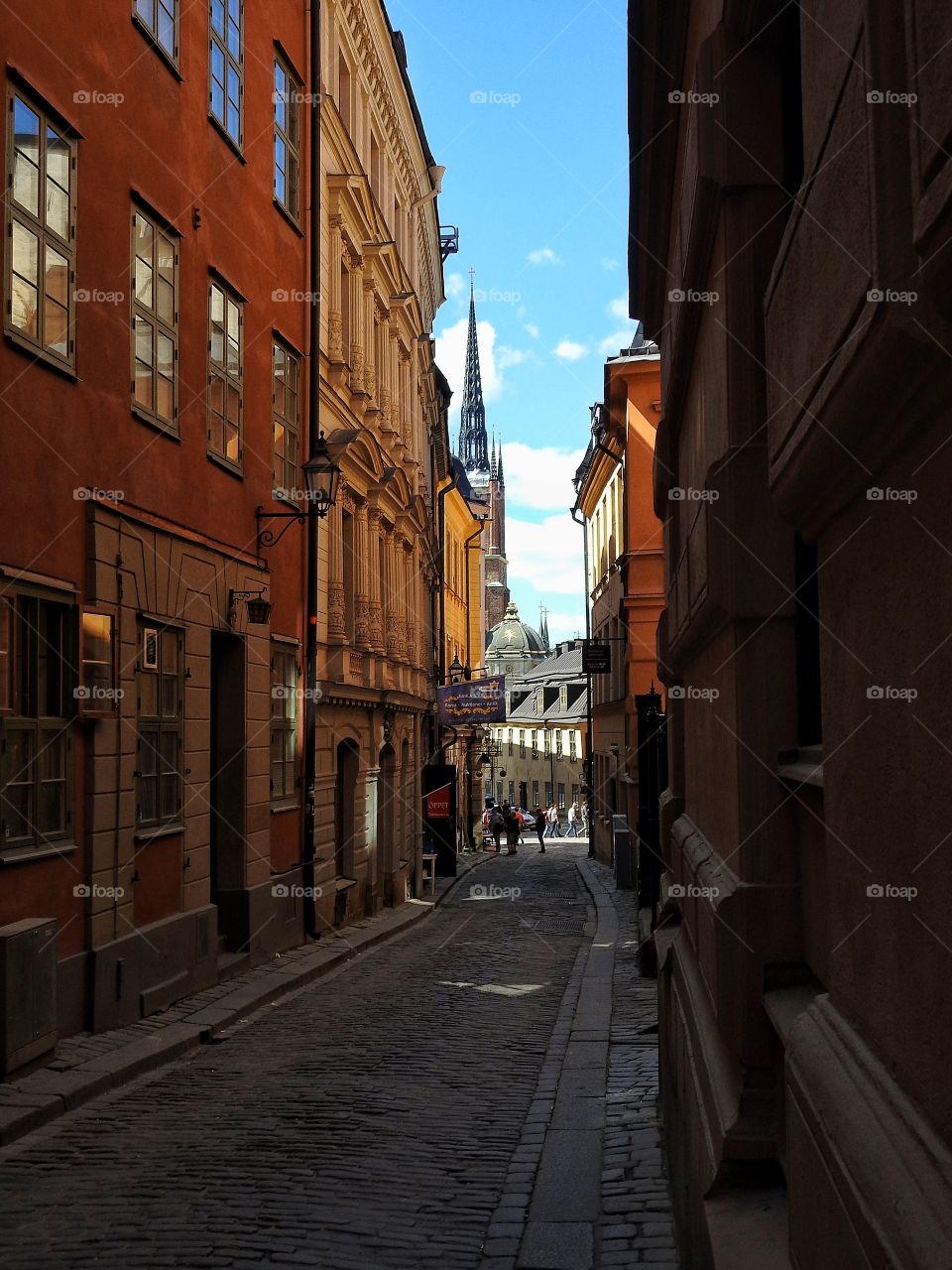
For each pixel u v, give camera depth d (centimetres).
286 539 1633
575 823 6612
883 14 139
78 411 972
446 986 1340
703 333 447
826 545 223
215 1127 704
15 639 859
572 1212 545
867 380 153
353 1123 709
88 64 996
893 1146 156
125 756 1046
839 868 213
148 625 1120
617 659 3247
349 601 2100
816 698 315
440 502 3850
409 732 2703
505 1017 1122
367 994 1284
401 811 2528
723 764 379
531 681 8269
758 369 346
